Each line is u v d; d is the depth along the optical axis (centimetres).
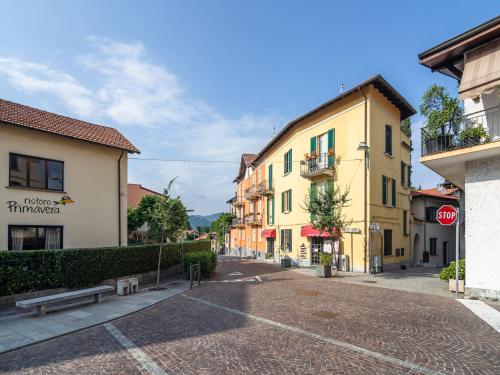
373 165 1817
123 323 789
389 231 1959
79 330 732
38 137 1381
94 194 1577
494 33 920
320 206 1686
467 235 1024
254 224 3478
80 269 1158
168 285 1386
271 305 948
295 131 2434
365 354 557
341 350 576
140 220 2845
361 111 1848
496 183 973
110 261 1292
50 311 906
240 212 4559
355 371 491
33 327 751
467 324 724
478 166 1012
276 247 2773
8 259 978
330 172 1998
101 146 1622
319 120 2161
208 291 1217
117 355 574
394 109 2109
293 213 2453
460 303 936
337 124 2006
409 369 496
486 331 673
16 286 991
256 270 1994
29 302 832
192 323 771
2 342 649
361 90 1841
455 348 580
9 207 1272
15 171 1304
